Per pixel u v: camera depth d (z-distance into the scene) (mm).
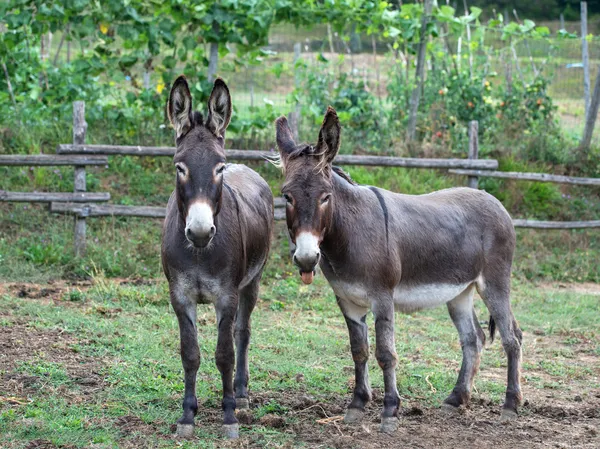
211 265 4484
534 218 11242
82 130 9320
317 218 4266
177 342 6461
